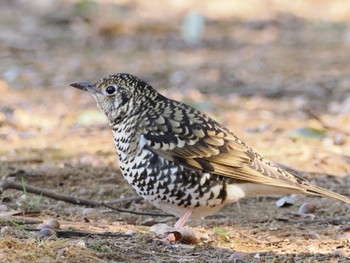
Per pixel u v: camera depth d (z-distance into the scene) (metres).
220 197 9.89
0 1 30.56
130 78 10.27
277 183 9.83
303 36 28.16
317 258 9.24
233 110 18.53
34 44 25.81
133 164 9.89
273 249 9.73
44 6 30.00
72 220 10.81
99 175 13.09
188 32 27.50
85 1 29.66
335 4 32.97
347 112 17.92
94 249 9.18
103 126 16.94
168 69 23.17
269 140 15.73
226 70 23.09
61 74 22.19
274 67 23.50
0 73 22.02
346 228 10.60
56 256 8.77
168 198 9.87
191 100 18.75
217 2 33.09
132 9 31.19
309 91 20.42
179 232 9.65
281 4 32.84
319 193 9.89
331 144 15.39
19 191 11.81
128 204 11.78
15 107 18.45
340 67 23.41
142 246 9.46
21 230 9.77
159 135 9.82
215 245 9.76
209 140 9.92
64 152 14.70
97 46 26.22
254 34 28.48
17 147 14.99
